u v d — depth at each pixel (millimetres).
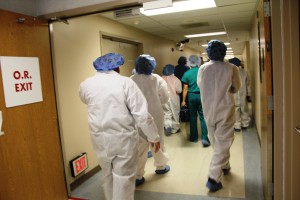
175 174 2875
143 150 2537
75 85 2789
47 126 2150
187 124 5145
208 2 3168
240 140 3939
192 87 3729
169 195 2418
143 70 2645
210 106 2396
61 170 2344
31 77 1979
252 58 4859
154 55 5660
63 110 2594
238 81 2406
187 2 3137
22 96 1888
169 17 3918
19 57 1869
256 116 4258
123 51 4320
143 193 2480
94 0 2020
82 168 2770
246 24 4918
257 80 3672
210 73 2361
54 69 2293
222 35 6434
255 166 2953
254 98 4797
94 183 2787
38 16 2201
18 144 1854
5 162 1750
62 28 2594
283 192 1780
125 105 1844
